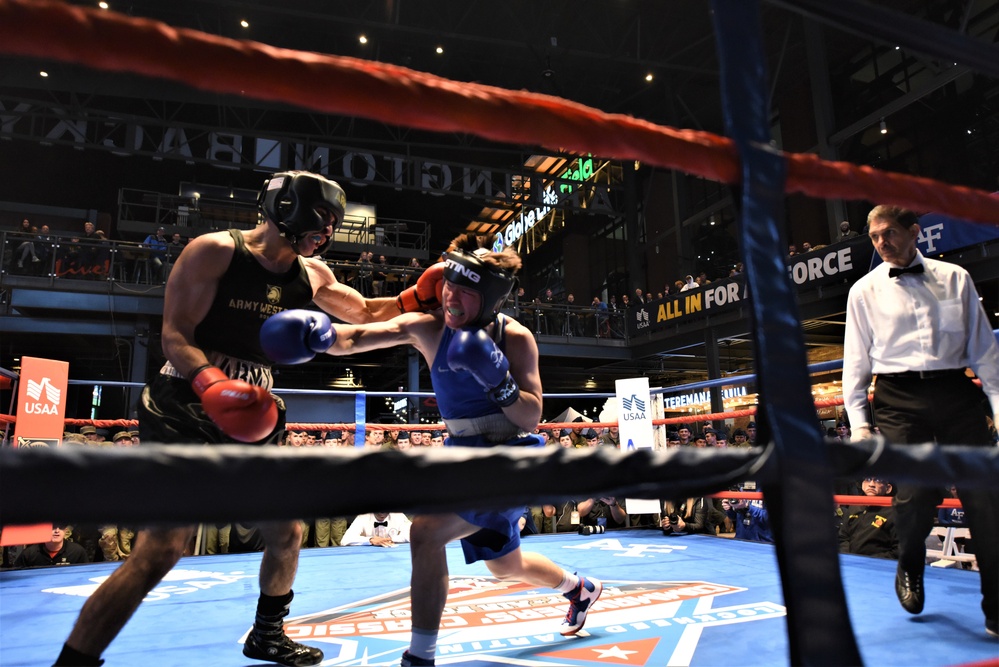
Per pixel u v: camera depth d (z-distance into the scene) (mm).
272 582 1860
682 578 3166
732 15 732
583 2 13055
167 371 1591
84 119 12883
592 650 1922
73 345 11641
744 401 14258
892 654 1857
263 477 466
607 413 7336
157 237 10867
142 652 2010
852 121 13586
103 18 495
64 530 4469
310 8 12648
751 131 707
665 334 12266
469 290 1560
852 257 8680
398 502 502
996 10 10953
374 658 1908
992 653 1854
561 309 12773
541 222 21766
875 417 2166
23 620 2555
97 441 5391
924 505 2158
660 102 16484
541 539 5285
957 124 11523
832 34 13328
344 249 15391
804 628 547
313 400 10094
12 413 4195
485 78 15633
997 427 1916
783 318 635
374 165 15047
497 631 2164
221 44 539
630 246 17172
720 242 15133
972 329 2004
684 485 583
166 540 1359
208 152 13938
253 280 1616
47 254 9719
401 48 14445
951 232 6438
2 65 12102
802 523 570
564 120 656
